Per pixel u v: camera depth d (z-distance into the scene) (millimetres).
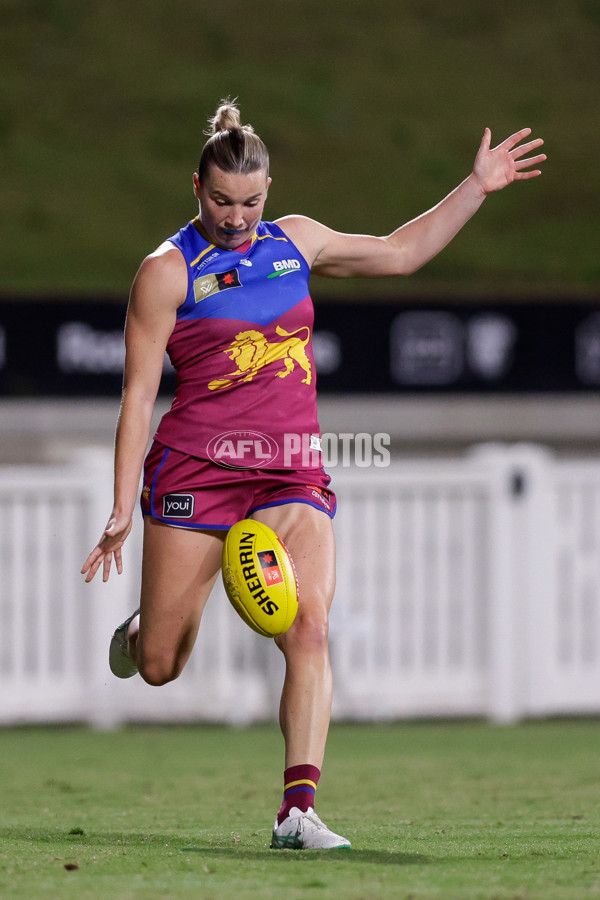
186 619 12875
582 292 50188
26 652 30438
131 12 97125
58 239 71000
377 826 14852
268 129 83562
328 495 12836
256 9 99438
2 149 79250
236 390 12406
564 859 11531
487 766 23266
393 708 31641
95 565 12422
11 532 30281
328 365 46875
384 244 13352
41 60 89438
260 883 9984
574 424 48625
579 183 81625
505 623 32062
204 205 12188
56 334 45875
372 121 86688
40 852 11945
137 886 9828
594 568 32406
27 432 45375
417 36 98625
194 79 89938
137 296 12312
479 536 32094
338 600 31094
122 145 81750
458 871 10711
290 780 11938
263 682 31594
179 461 12516
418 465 31531
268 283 12438
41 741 28438
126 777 21750
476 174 13594
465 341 47906
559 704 32250
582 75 95250
